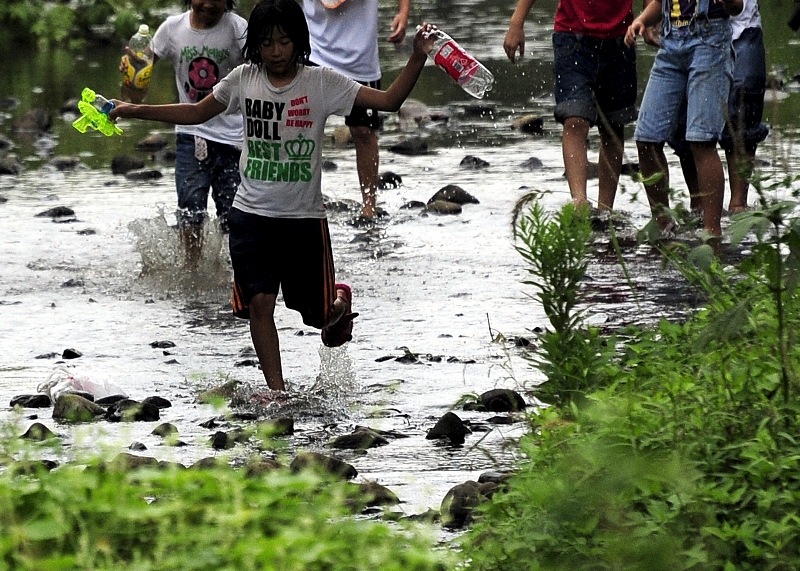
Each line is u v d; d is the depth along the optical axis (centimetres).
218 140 2120
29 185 2883
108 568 735
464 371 1563
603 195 2369
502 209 2536
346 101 1492
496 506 943
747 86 2270
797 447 935
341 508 845
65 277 2106
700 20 2078
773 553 832
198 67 2047
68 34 5522
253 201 1496
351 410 1438
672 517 839
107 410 1445
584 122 2327
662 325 1259
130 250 2281
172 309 1927
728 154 2283
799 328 1105
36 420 1420
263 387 1504
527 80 4272
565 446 960
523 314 1825
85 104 1588
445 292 1961
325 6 2419
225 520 766
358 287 2005
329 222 2461
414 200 2636
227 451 1294
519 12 2333
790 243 964
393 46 5084
